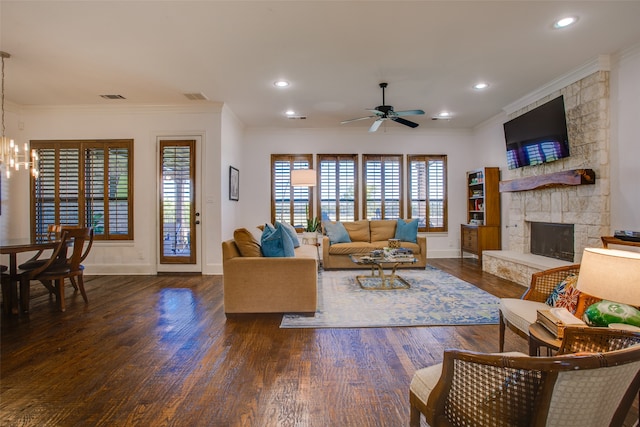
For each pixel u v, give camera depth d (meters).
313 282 3.09
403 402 1.73
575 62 3.57
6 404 1.71
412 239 5.54
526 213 4.80
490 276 4.78
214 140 5.04
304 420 1.58
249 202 6.46
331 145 6.54
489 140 5.96
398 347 2.40
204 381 1.94
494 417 0.96
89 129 5.07
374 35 2.99
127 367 2.11
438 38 3.04
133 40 3.06
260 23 2.78
